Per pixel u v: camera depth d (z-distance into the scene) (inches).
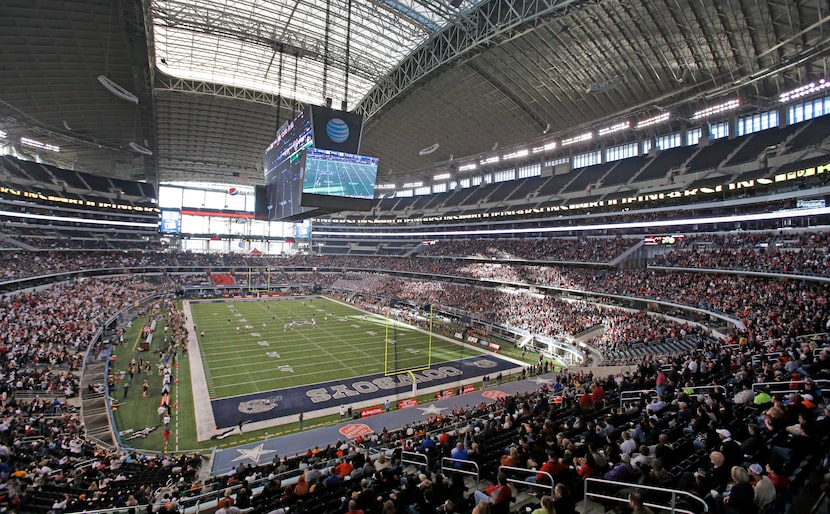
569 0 1206.3
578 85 1764.3
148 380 1213.7
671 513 266.8
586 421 515.2
